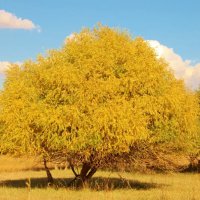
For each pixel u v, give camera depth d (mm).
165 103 22281
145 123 21391
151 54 23531
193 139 34531
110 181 28922
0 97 22656
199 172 41062
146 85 21969
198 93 39344
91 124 20516
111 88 21109
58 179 31312
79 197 18844
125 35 23734
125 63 22016
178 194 19797
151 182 28312
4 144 21844
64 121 20703
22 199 18141
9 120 21578
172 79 23969
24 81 23234
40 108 21375
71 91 21078
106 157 22984
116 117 20562
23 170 42688
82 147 21094
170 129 22953
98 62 21812
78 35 23359
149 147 23281
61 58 22844
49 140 20844
